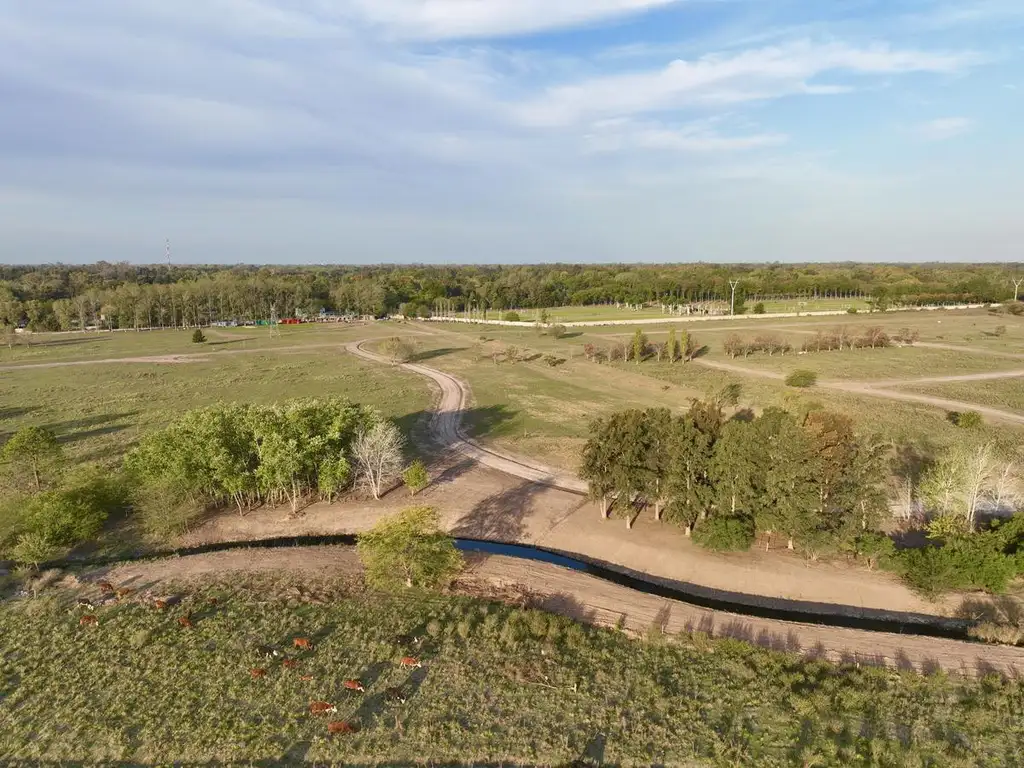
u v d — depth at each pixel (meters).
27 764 28.97
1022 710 31.98
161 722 31.58
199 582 45.84
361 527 56.16
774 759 29.14
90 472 58.62
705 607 42.84
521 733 30.83
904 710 32.19
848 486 45.94
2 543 50.72
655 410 52.94
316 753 29.53
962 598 42.38
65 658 36.88
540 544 53.06
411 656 36.62
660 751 29.72
